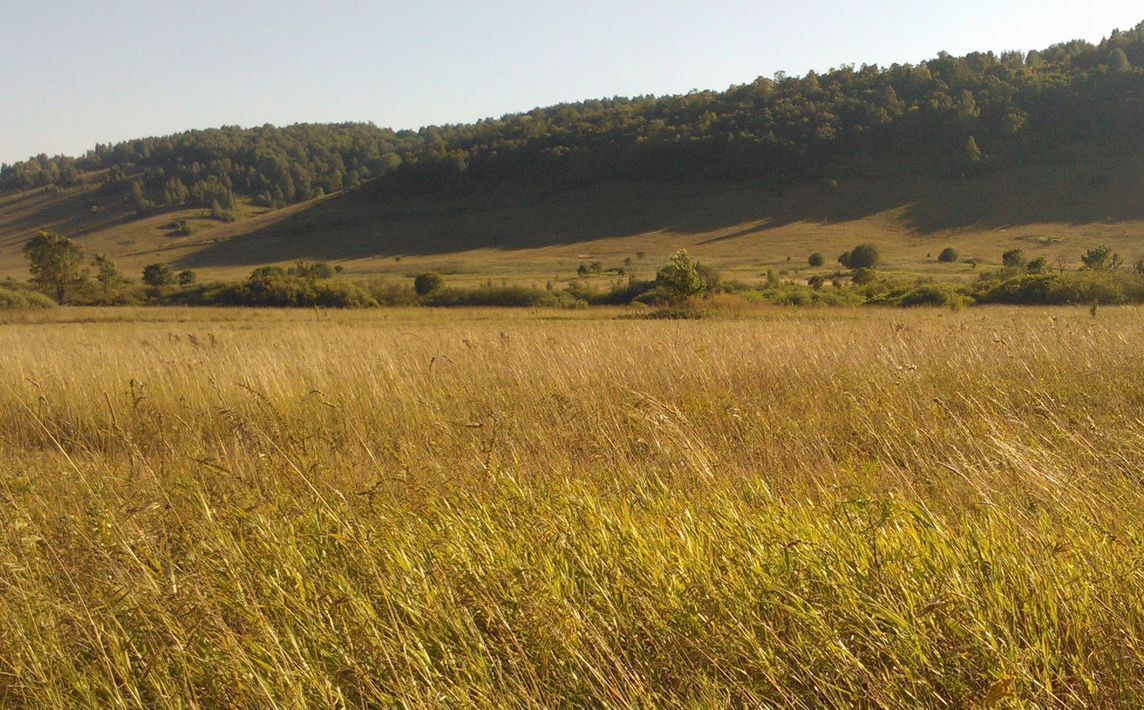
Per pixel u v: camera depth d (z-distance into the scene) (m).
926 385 7.22
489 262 117.00
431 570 3.43
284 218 179.38
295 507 4.37
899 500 3.87
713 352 9.02
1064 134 130.12
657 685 2.85
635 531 3.54
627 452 5.46
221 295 51.53
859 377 7.66
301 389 8.07
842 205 124.75
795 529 3.54
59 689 2.99
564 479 4.42
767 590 3.02
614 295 48.59
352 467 5.43
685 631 2.99
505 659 3.01
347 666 2.91
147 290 61.91
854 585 3.06
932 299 34.59
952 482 4.53
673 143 159.88
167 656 3.09
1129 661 2.67
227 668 2.96
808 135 149.25
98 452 6.30
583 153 169.88
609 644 3.02
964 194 118.06
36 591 3.52
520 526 3.80
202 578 3.53
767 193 137.00
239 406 7.51
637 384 7.89
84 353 11.66
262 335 19.17
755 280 71.88
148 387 8.07
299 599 3.34
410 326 27.58
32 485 5.08
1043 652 2.68
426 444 6.09
